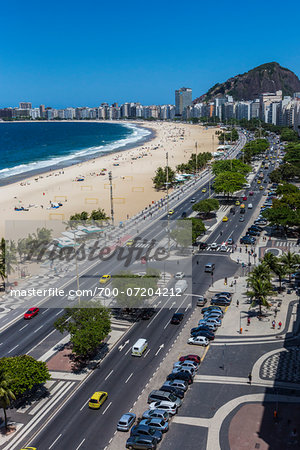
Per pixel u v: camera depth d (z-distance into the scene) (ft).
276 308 310.45
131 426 199.21
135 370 247.29
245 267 400.88
